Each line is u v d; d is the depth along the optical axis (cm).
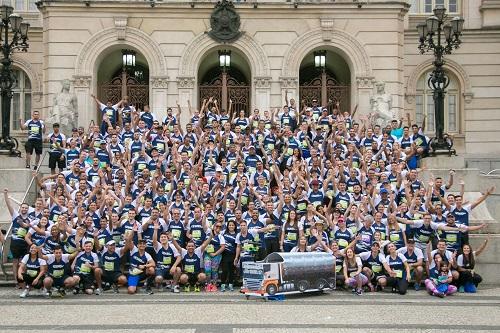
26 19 3922
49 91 3422
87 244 1888
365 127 2727
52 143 2522
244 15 3478
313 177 2239
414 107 3959
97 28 3450
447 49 2730
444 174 2475
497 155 3891
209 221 2038
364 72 3469
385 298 1847
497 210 2523
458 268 1977
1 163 2425
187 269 1945
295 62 3478
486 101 3938
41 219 1947
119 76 3641
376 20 3484
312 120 2652
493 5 3919
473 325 1478
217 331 1396
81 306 1694
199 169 2345
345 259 1953
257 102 3459
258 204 2167
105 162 2422
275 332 1385
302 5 3466
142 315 1570
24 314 1586
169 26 3466
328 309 1659
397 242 1991
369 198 2114
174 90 3462
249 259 1967
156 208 2036
